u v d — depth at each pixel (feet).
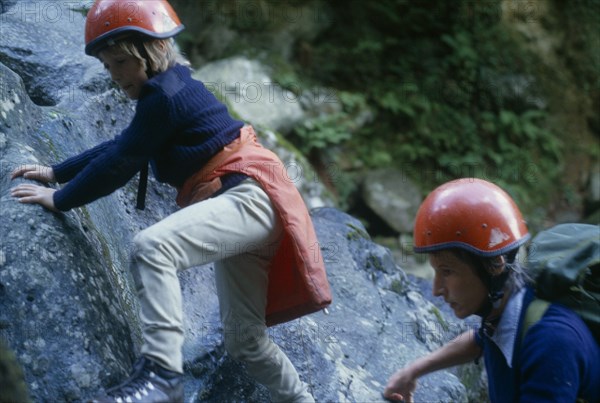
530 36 27.66
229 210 6.84
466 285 6.14
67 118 9.05
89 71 10.47
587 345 5.78
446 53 26.50
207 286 9.56
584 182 26.40
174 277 6.59
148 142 6.81
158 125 6.79
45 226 6.95
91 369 6.56
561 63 27.94
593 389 5.81
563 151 26.66
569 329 5.76
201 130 6.95
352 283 10.43
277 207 6.98
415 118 24.93
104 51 6.81
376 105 24.79
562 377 5.62
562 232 6.41
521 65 27.12
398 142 24.44
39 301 6.64
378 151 23.71
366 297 10.34
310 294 6.94
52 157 8.22
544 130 26.76
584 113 27.58
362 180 22.82
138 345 7.64
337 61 24.95
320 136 22.57
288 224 6.97
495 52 26.86
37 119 8.59
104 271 7.42
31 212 6.97
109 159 6.79
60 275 6.81
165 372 6.44
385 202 22.47
